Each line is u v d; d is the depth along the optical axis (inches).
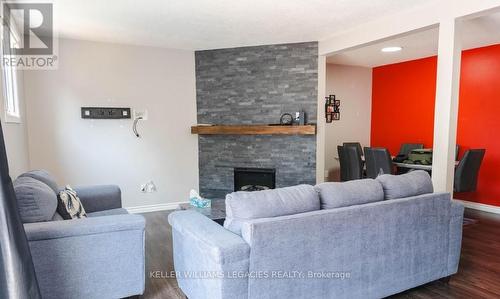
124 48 178.7
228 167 198.7
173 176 196.1
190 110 197.9
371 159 184.9
